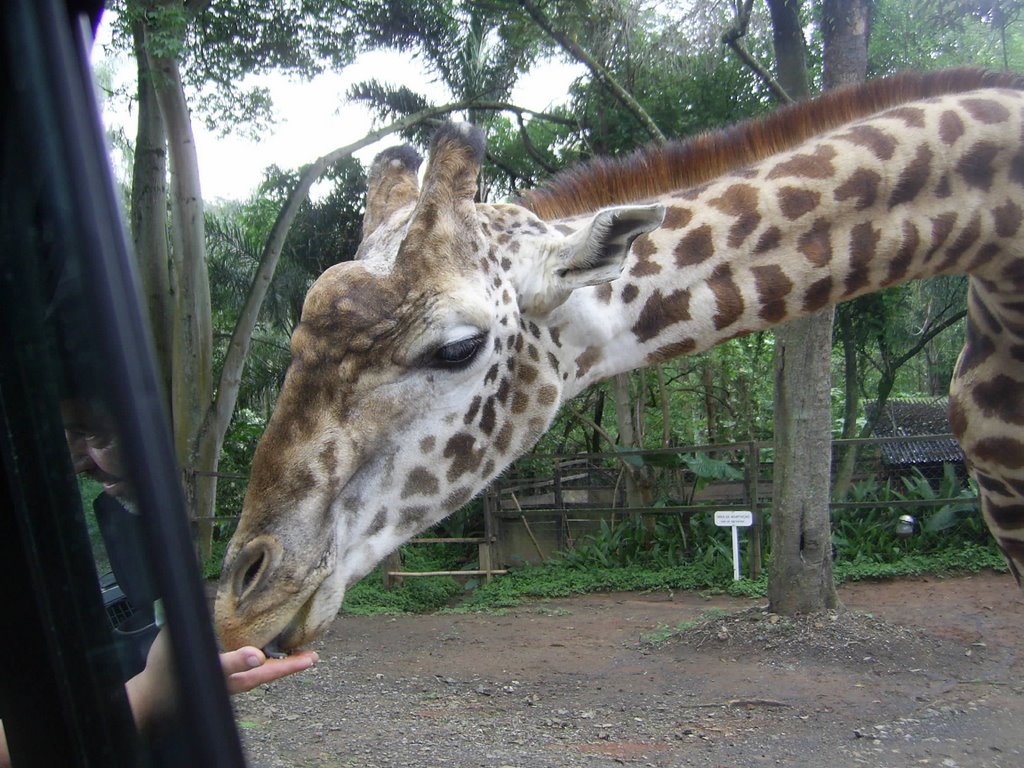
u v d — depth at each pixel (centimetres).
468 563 1372
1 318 102
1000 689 648
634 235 272
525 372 291
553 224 315
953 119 331
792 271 314
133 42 1251
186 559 107
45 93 101
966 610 907
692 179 335
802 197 317
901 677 691
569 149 1508
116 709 107
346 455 255
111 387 102
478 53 1388
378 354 259
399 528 270
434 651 862
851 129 334
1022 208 332
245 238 1619
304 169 1498
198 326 1297
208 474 1247
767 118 341
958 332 1875
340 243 1565
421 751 537
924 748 523
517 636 924
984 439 382
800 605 832
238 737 110
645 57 1214
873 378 2170
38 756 107
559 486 1374
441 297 261
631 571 1239
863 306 1371
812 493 834
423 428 267
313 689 704
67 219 101
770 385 1778
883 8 1263
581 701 664
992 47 1340
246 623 239
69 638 104
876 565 1135
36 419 103
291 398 257
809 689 665
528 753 532
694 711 624
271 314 1706
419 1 1353
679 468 1405
